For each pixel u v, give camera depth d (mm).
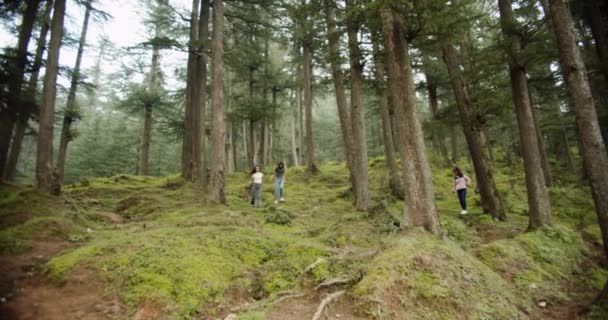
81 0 12555
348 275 4652
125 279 4199
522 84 8188
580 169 19109
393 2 5867
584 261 6281
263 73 23422
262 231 7176
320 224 9148
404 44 6434
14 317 3500
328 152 45594
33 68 10047
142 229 6879
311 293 4445
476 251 5996
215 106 10961
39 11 13594
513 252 5930
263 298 4551
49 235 5977
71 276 4316
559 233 6922
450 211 11031
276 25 14664
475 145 10297
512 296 4609
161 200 10703
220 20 11453
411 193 5910
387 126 13492
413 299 3986
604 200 5008
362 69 10453
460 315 3939
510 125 22234
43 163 8984
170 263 4555
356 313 3818
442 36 6598
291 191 15438
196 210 9375
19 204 7227
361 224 8023
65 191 12727
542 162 15492
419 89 17656
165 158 36781
